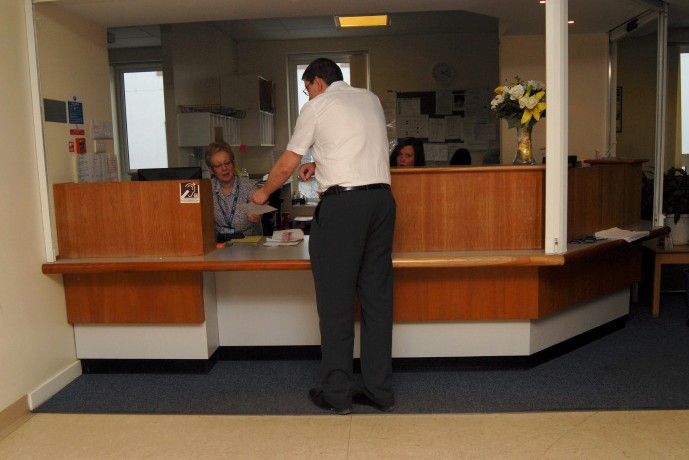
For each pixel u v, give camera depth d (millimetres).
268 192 2648
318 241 2482
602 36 4570
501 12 3711
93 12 3135
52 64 2965
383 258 2547
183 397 2832
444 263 2713
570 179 3156
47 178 2885
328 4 3150
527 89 2949
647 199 4281
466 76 7066
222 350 3295
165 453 2316
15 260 2678
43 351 2869
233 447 2350
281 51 7270
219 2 3039
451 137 7113
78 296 3055
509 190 2867
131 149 7324
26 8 2783
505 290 2955
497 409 2629
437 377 3021
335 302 2498
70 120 3111
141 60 7074
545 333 3186
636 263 3842
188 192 2898
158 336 3105
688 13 4375
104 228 2951
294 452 2297
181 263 2773
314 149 2533
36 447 2389
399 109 7117
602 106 4637
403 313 2977
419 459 2221
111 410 2711
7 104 2660
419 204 2865
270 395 2830
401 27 6633
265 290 3219
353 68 7297
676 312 4168
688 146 5633
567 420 2510
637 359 3244
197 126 5461
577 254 2848
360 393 2725
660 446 2273
